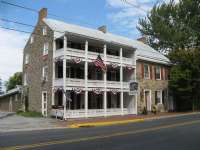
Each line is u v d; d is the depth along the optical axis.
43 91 36.88
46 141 15.35
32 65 40.94
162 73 45.84
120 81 38.25
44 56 37.38
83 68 37.53
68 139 16.12
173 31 58.91
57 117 32.75
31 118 32.94
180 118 32.22
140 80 41.41
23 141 15.45
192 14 59.47
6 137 17.55
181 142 15.06
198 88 45.97
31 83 40.91
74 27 40.56
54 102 34.56
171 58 47.28
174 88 45.88
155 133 18.91
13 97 50.47
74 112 32.44
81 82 33.69
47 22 37.88
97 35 41.06
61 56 33.28
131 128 22.42
